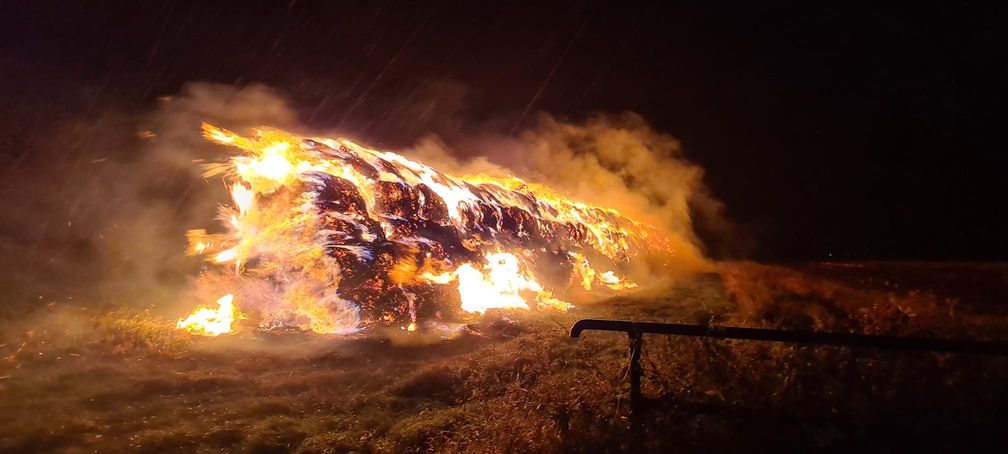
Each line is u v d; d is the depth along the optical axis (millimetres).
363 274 9406
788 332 4082
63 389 6301
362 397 6340
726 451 4180
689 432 4391
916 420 4164
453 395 6488
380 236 9961
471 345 8414
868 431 4086
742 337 4176
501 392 6301
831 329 6430
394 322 9148
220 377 6762
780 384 4879
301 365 7508
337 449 5141
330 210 9828
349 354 7863
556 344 7645
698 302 11023
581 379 5746
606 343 7672
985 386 4410
